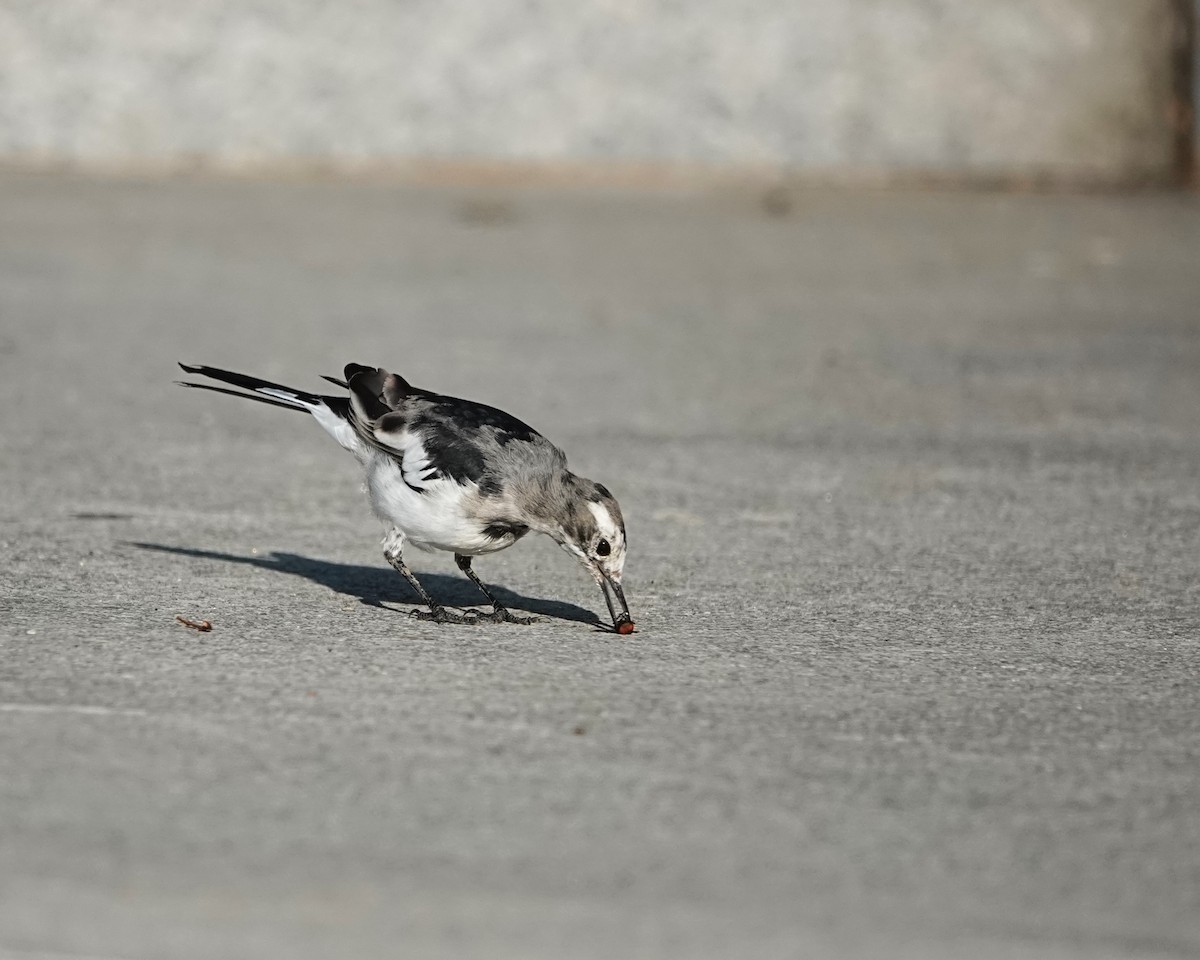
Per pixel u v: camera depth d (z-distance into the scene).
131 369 19.36
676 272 26.77
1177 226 30.70
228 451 15.75
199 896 6.61
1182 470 15.51
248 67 35.34
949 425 17.34
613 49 35.03
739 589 11.59
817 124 35.03
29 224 29.50
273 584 11.40
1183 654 10.20
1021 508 14.09
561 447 15.99
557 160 35.31
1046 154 34.72
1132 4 34.19
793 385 19.23
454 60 35.12
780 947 6.34
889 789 7.83
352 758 8.00
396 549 10.71
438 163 35.38
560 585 11.77
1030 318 23.45
